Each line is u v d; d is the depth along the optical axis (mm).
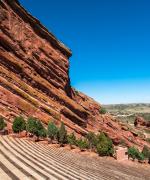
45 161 46875
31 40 114562
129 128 157875
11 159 41406
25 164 39562
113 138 137250
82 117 125312
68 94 133125
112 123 146375
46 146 70562
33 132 76188
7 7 105938
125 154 83312
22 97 98000
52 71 120312
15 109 92438
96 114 144625
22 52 109500
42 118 99250
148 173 70062
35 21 116312
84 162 59812
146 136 178375
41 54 116938
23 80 106688
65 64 126938
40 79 113312
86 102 146750
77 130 110375
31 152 53281
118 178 49156
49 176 34344
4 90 92875
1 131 71250
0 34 101938
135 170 69875
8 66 102562
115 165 69625
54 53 122688
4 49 103062
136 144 146500
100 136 88938
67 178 36438
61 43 127500
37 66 114000
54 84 121000
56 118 104688
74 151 77438
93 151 85188
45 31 120000
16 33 108812
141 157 91312
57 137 81812
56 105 110625
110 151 81562
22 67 106812
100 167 58312
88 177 41062
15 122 74375
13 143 59031
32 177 32594
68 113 113062
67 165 48594
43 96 108562
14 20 108812
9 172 33438
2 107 87875
